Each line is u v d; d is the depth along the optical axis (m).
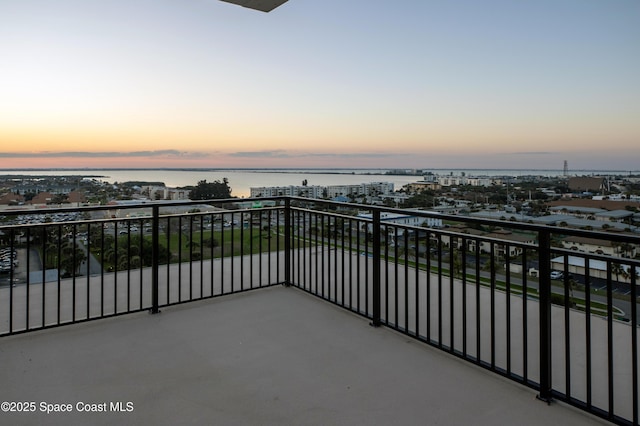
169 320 3.28
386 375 2.40
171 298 3.87
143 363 2.53
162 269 4.86
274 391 2.21
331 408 2.05
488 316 3.38
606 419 1.89
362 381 2.33
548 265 2.08
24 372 2.40
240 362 2.56
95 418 1.94
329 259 3.72
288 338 2.94
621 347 2.75
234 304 3.68
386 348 2.78
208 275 4.68
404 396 2.17
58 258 3.02
